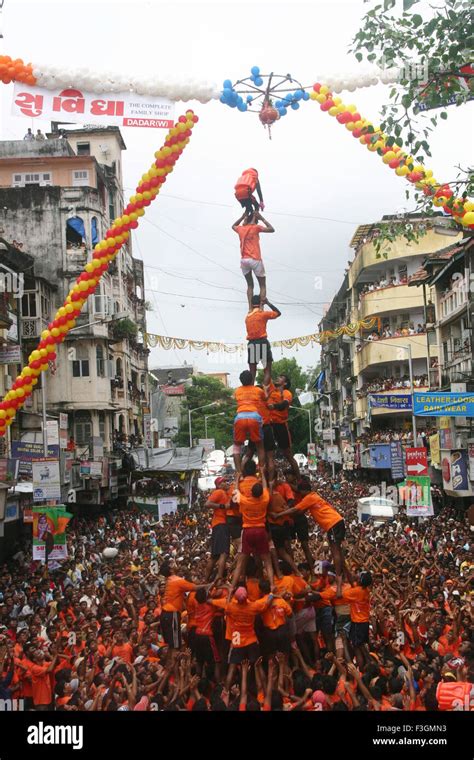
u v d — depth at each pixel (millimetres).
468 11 10922
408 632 13312
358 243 57375
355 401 61188
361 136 11586
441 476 37312
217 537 12805
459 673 10844
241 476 12359
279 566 12469
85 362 39500
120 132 49062
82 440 39531
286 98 11469
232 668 11039
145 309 57125
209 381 85375
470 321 32969
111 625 13461
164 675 11484
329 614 12719
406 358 49750
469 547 22766
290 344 33906
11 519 24828
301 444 88062
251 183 12578
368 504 32812
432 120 11328
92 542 28156
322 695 10016
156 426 64500
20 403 15016
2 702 11711
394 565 19188
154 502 41969
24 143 42875
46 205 39688
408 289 50188
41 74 10836
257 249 12719
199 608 11914
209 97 11242
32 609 16500
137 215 13273
